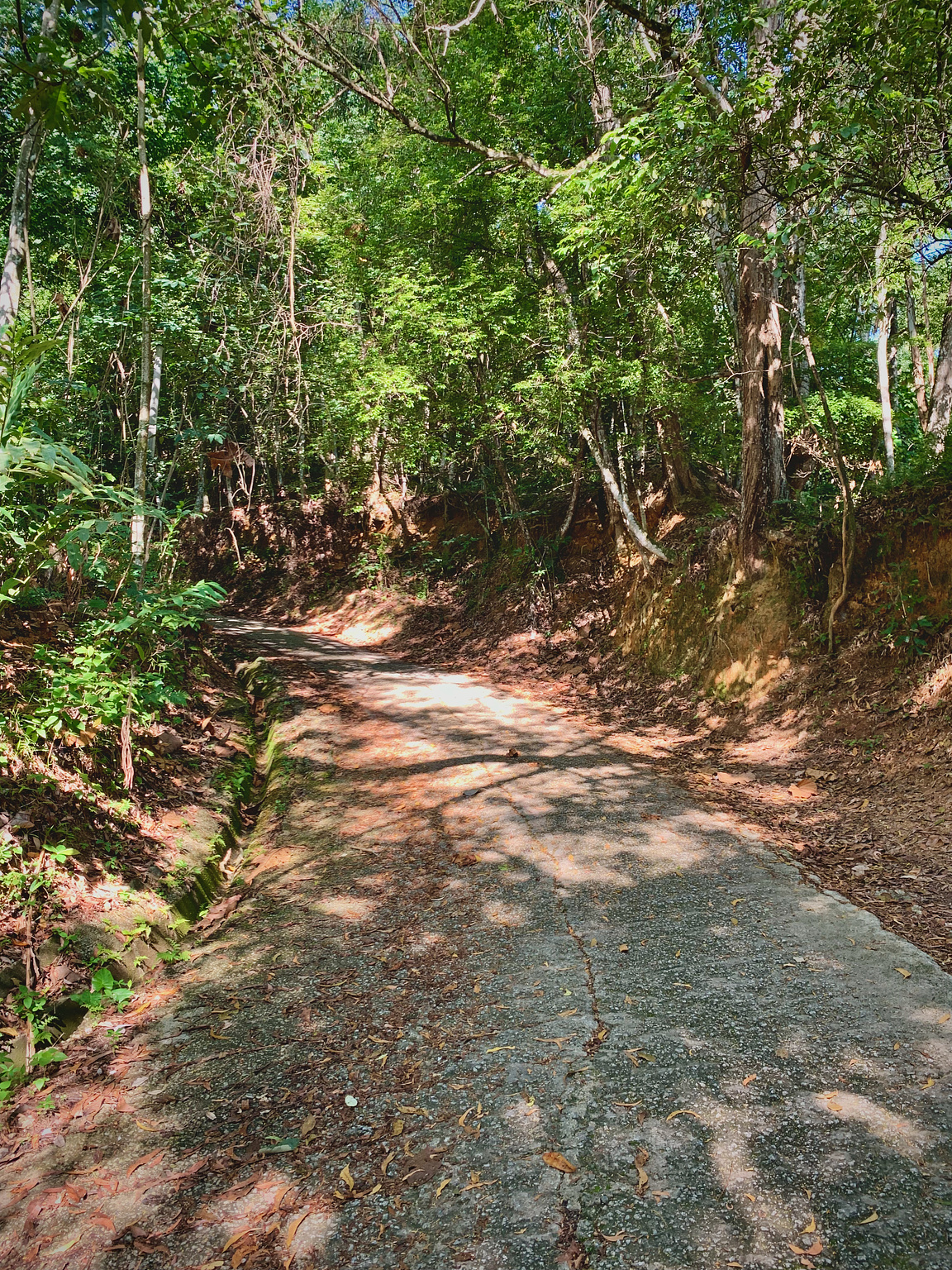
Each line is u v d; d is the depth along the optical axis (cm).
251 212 712
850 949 367
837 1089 267
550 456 1384
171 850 504
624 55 1012
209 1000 366
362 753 796
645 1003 334
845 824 555
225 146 520
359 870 519
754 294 892
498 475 1421
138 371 1375
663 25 644
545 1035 315
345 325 930
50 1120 282
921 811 546
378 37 568
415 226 1279
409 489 2006
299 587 2025
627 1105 267
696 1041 302
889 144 517
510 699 1067
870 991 329
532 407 1202
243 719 916
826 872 470
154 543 715
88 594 658
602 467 1191
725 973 354
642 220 669
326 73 555
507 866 504
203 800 616
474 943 405
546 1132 257
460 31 1020
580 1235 215
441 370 1266
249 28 436
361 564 1866
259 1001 362
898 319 1286
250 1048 323
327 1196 237
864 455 1288
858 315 1204
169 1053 324
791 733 770
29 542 477
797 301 1013
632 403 1266
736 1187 227
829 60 518
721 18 643
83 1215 235
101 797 500
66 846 433
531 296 1230
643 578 1177
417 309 1153
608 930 407
